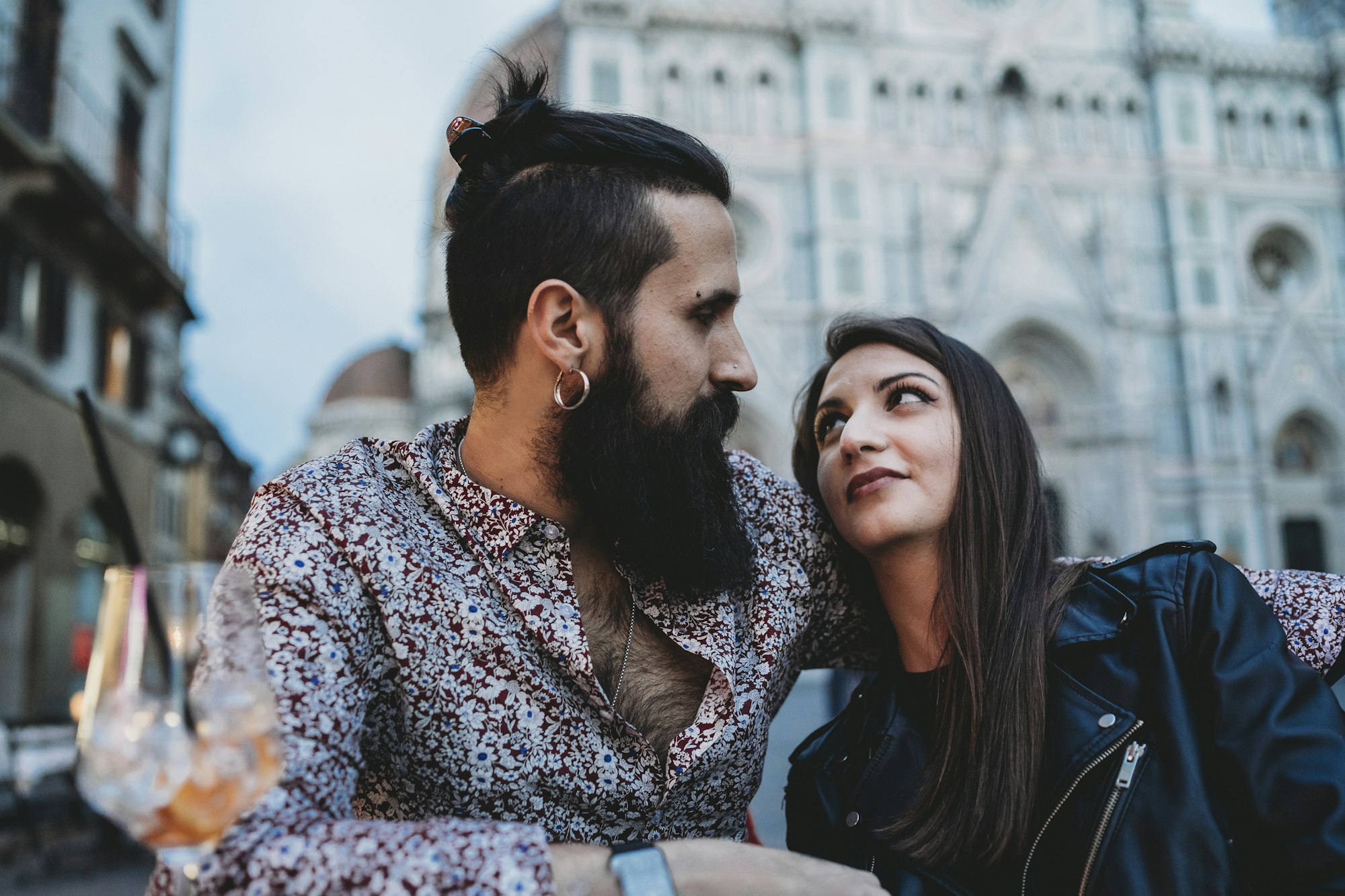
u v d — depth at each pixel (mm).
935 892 1476
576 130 1427
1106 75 36906
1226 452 33969
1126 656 1508
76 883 6586
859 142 33938
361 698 1243
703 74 34250
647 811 1354
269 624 1187
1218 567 1535
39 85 12578
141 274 15508
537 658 1335
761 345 31875
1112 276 34594
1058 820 1449
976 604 1553
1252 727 1368
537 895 1001
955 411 1644
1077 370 34719
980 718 1505
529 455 1433
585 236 1365
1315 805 1292
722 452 1476
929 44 35906
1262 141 37656
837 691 7855
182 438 18094
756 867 1127
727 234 1442
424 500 1414
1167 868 1321
